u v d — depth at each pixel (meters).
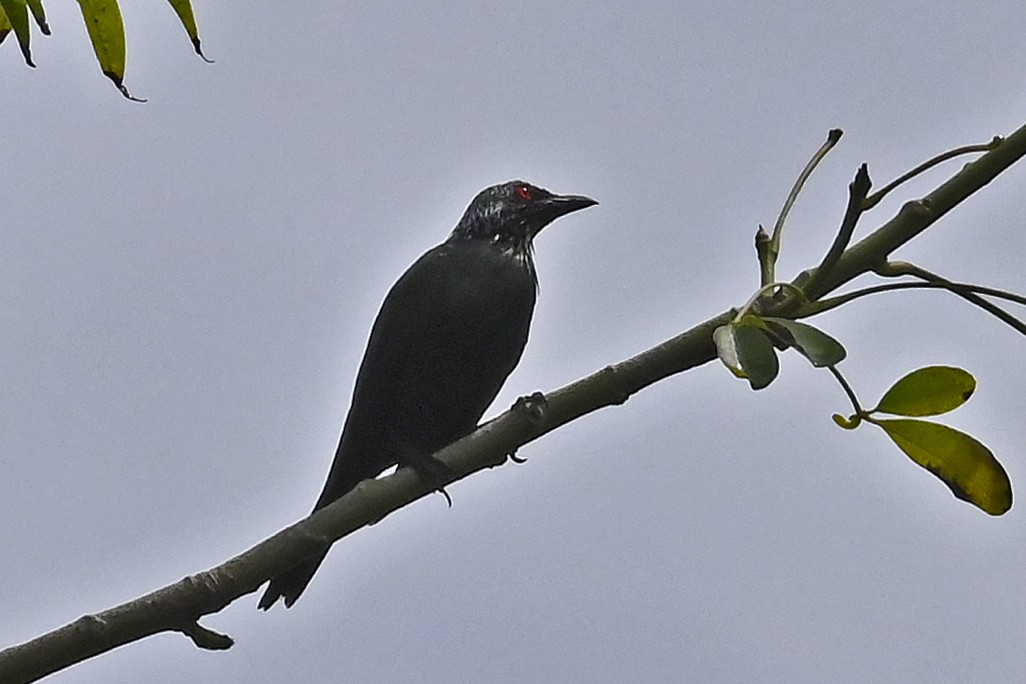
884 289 5.08
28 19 4.34
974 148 5.05
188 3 4.46
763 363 4.77
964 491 5.01
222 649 5.36
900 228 5.07
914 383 4.98
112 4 4.49
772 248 5.24
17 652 5.09
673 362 5.45
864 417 5.06
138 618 5.25
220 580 5.41
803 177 5.32
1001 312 5.04
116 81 4.55
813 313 5.07
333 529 5.68
